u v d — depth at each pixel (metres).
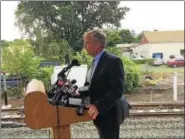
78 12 19.70
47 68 11.92
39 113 2.40
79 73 7.18
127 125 7.44
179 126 7.30
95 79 2.91
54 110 2.44
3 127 7.25
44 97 2.41
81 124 7.53
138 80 14.12
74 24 18.83
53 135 2.50
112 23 20.48
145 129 7.13
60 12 18.88
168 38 36.66
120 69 2.90
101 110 2.70
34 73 12.02
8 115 8.45
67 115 2.49
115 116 2.92
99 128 2.99
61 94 2.63
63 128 2.51
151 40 35.88
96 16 20.05
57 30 19.02
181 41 36.25
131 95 12.80
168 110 9.01
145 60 24.86
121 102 2.98
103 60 2.93
